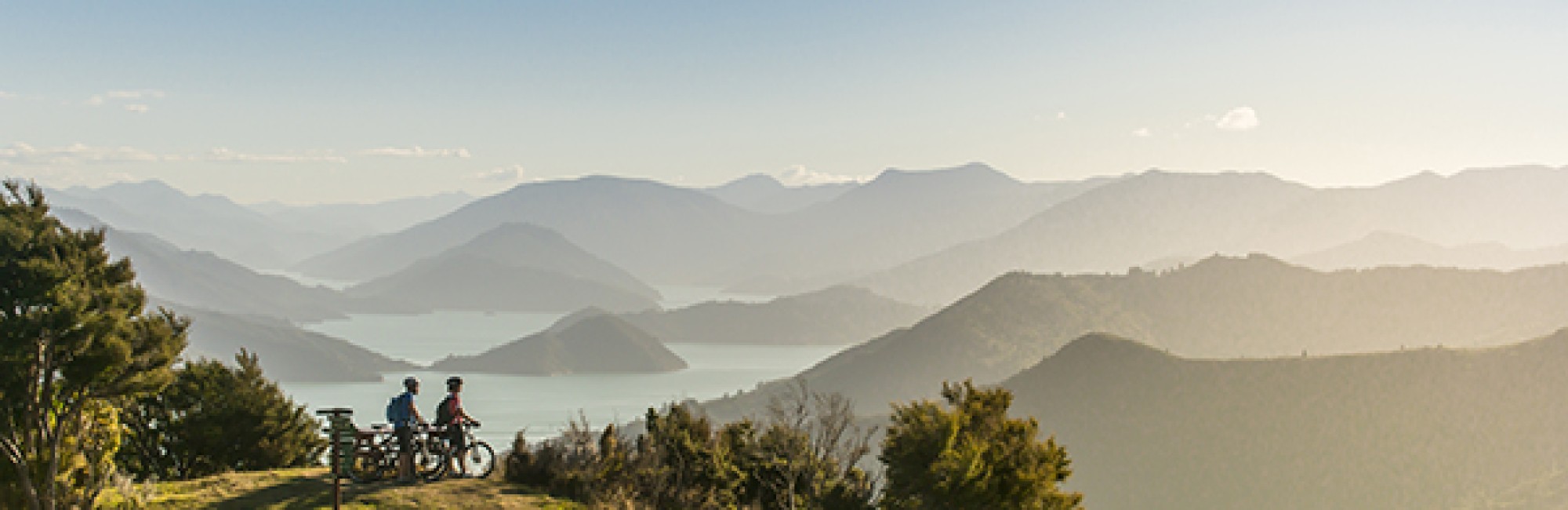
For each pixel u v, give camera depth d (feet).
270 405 128.88
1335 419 655.35
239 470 124.98
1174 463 655.35
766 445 91.81
